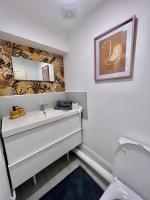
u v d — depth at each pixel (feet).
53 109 5.27
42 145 3.82
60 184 4.13
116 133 3.86
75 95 5.43
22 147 3.31
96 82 4.28
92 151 5.03
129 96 3.29
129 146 2.79
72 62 5.32
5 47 4.12
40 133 3.71
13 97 4.32
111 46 3.49
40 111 4.92
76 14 4.09
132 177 2.78
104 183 4.13
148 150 2.45
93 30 4.03
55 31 4.86
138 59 2.93
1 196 2.16
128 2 2.93
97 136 4.65
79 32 4.62
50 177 4.43
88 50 4.38
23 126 3.21
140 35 2.80
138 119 3.16
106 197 2.63
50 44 4.73
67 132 4.67
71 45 5.16
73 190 3.90
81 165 5.05
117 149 3.07
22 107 4.57
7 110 4.22
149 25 2.62
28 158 3.49
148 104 2.89
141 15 2.72
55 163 5.18
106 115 4.11
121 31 3.16
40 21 4.33
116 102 3.68
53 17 4.20
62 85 6.07
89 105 4.77
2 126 3.17
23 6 3.65
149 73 2.77
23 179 3.45
